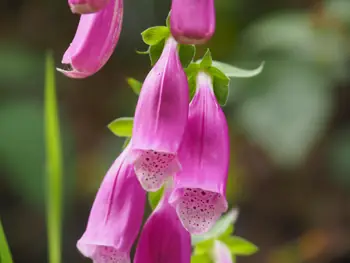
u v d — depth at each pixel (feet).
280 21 2.81
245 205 3.58
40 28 4.00
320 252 3.43
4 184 3.43
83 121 3.78
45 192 3.06
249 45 2.95
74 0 1.27
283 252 3.46
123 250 1.35
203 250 1.58
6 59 3.44
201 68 1.38
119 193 1.36
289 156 2.58
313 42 2.73
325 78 2.68
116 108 3.78
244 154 3.52
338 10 2.76
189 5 1.24
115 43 1.36
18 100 3.27
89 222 1.36
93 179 3.46
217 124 1.33
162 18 3.85
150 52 1.38
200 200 1.32
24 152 3.08
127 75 3.88
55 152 1.64
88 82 3.86
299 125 2.59
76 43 1.35
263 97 2.67
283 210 3.58
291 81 2.67
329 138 3.40
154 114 1.30
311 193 3.55
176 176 1.30
